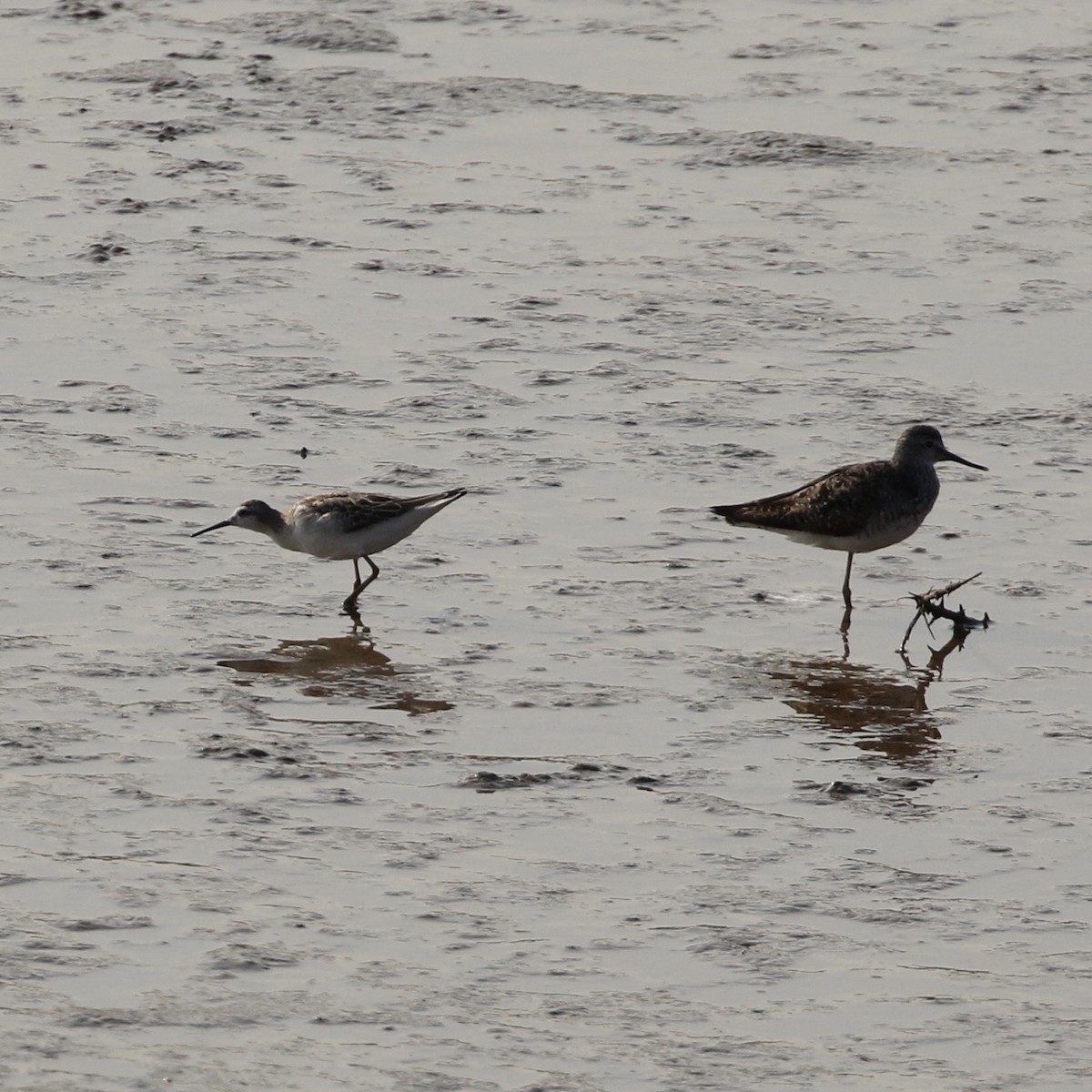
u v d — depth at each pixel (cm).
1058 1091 917
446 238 2370
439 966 1009
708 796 1216
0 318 2078
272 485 1719
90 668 1369
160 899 1062
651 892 1095
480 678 1388
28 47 3080
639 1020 966
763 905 1084
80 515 1644
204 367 1977
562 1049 938
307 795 1197
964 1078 925
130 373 1956
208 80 2942
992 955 1039
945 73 3066
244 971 995
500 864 1120
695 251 2348
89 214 2400
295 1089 897
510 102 2883
